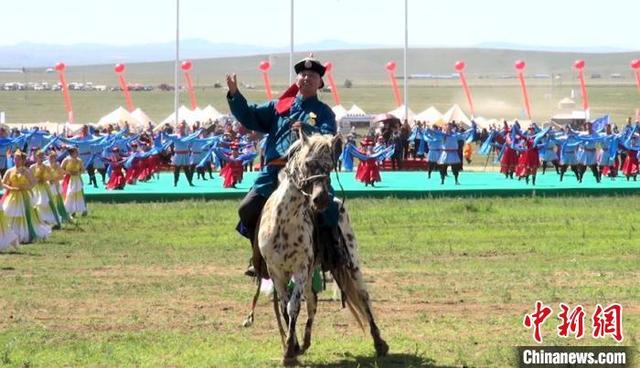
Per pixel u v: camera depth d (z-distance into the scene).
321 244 17.42
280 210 16.81
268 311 21.94
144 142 62.25
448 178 57.41
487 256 29.88
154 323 20.77
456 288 24.42
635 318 20.69
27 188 33.09
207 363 17.34
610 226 36.75
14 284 25.36
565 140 54.16
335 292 22.98
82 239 33.84
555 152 59.00
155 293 24.08
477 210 41.47
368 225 36.97
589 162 53.69
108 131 70.50
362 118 104.12
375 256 29.73
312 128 17.27
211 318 21.25
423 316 21.14
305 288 17.41
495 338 19.09
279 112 17.95
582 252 30.47
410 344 18.73
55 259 29.64
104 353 18.11
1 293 24.12
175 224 37.75
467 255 30.02
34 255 30.41
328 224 17.36
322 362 17.48
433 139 54.56
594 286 24.48
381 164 66.31
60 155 52.31
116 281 25.81
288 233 16.81
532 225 37.09
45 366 17.28
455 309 21.98
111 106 190.62
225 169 50.84
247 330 20.08
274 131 17.94
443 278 25.81
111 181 49.66
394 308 22.09
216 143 52.66
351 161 61.50
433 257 29.64
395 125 70.00
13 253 30.78
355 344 18.80
